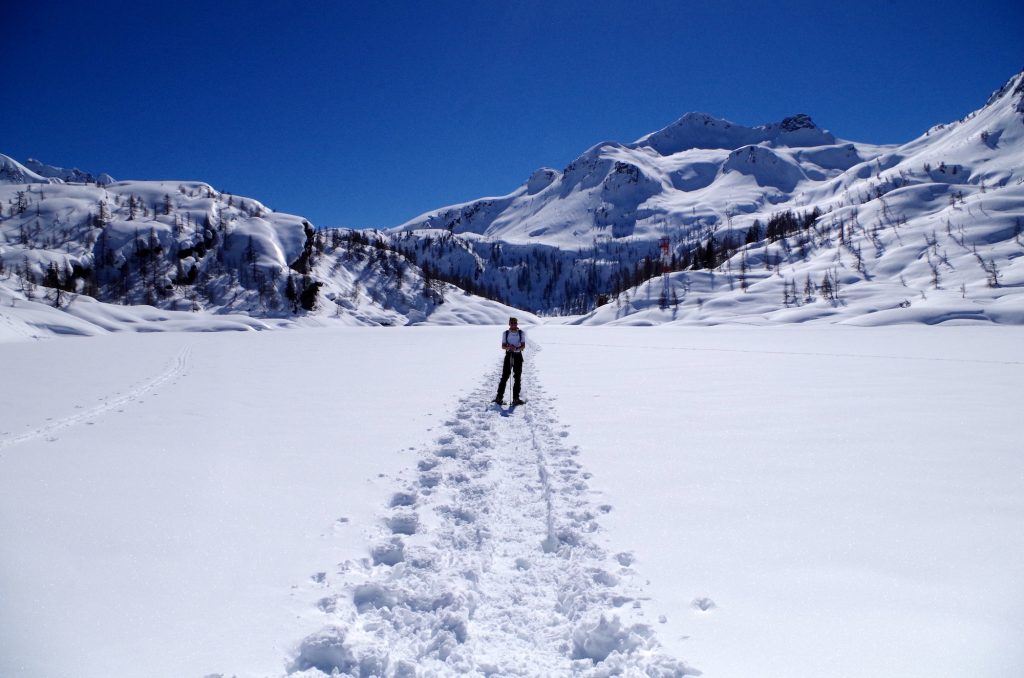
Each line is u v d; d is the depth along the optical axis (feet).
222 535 16.22
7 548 14.92
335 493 20.08
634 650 10.89
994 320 228.22
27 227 459.73
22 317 169.48
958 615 11.53
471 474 22.59
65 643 10.68
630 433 29.12
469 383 50.70
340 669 10.59
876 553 14.66
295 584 13.56
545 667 10.83
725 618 11.80
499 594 13.61
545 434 29.32
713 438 27.73
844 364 64.75
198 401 40.04
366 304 482.28
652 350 93.86
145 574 13.70
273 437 28.66
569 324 442.50
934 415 32.96
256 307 402.93
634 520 17.37
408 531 17.12
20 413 35.27
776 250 498.69
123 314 278.87
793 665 10.08
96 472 22.29
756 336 146.00
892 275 376.68
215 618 11.88
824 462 23.25
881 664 9.99
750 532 16.24
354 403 39.34
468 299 544.21
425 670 10.68
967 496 18.83
